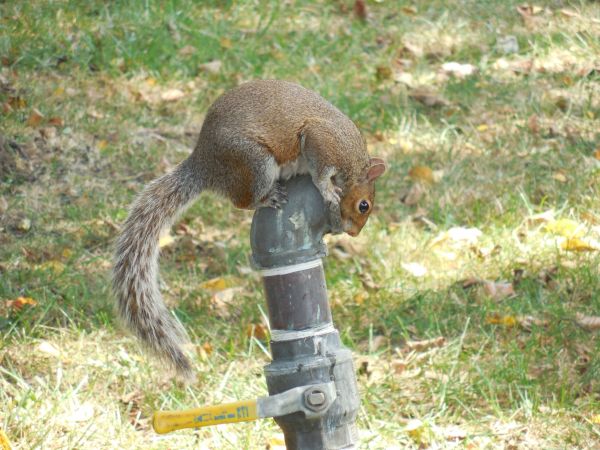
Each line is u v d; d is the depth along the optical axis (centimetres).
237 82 1305
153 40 1333
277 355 517
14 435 683
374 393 759
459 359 810
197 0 1490
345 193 681
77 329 829
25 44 1294
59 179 1077
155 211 640
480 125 1238
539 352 821
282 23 1469
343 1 1552
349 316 889
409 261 979
